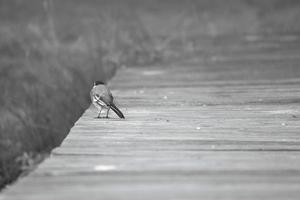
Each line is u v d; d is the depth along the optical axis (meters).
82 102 17.84
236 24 42.81
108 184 7.68
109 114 12.77
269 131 10.86
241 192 7.32
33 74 22.47
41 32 30.62
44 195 7.26
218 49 29.86
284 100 14.46
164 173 8.16
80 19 37.88
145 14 47.97
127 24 32.59
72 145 9.80
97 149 9.53
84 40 28.97
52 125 16.12
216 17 46.38
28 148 14.52
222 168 8.40
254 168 8.40
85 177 7.99
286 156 9.07
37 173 8.19
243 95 15.42
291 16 48.16
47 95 18.80
